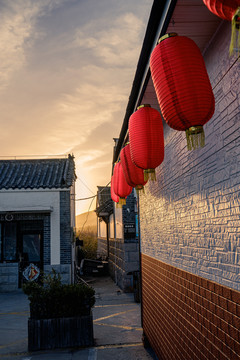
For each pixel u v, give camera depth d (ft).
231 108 7.59
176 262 12.82
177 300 12.58
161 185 15.51
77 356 18.34
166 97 6.82
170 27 8.27
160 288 15.84
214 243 8.79
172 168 13.32
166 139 14.34
